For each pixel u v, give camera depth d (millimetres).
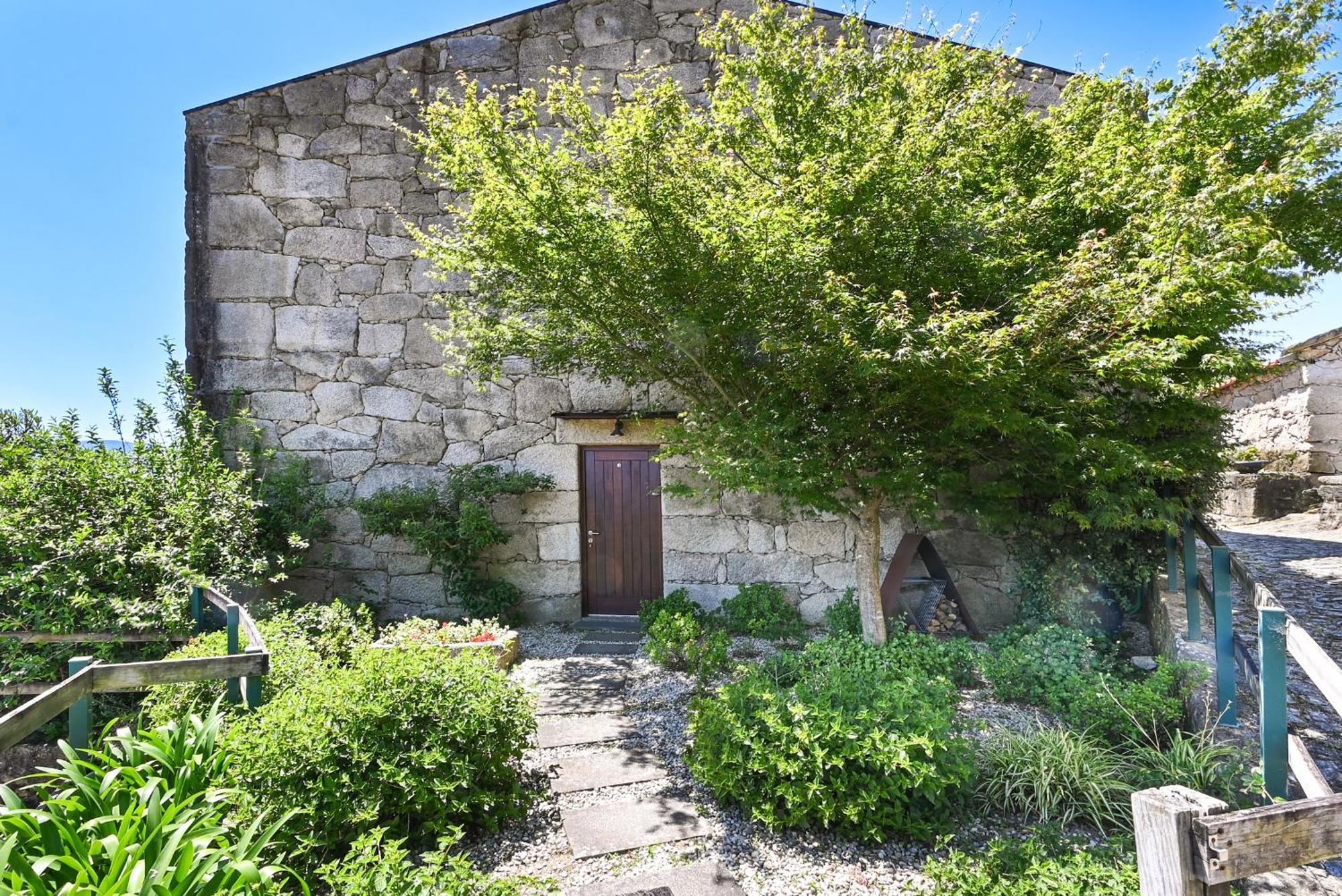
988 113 4266
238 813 2395
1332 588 5164
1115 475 3951
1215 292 3205
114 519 5160
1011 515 5199
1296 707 3125
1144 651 4785
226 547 5434
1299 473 8844
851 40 4746
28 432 5938
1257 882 2039
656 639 5227
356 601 6762
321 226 6844
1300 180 4113
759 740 2811
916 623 5500
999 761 2912
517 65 6652
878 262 4121
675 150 4168
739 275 4047
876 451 4512
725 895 2297
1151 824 1257
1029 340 3656
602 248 4164
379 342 6812
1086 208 4168
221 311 6883
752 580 6336
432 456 6777
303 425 6867
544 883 2287
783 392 4258
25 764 4504
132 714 4711
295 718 2686
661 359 4789
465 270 5160
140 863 1688
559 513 6676
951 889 2080
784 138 4352
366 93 6789
